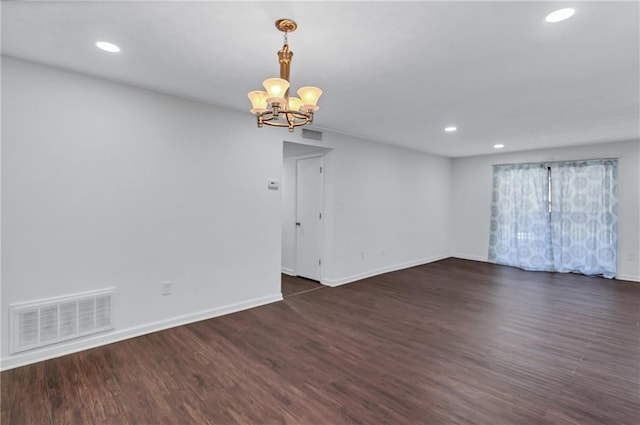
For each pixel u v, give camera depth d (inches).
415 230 261.3
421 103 134.8
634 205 211.5
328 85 115.1
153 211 126.0
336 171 197.0
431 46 86.6
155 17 74.3
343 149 200.4
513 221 259.9
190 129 134.7
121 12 72.4
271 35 81.7
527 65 98.0
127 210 119.8
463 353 111.4
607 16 71.8
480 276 225.8
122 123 117.7
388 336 125.0
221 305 146.5
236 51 91.0
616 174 216.8
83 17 74.7
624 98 128.0
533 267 247.0
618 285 201.9
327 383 92.6
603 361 105.7
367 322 139.4
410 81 110.9
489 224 278.1
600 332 129.5
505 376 96.7
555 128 178.9
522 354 110.7
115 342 117.0
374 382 93.4
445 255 296.4
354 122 168.7
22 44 88.7
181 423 75.7
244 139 152.3
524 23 74.9
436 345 117.5
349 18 73.4
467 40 83.3
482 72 103.5
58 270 106.1
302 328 132.3
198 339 120.6
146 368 99.6
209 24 77.0
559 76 106.3
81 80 108.8
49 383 90.7
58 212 105.8
